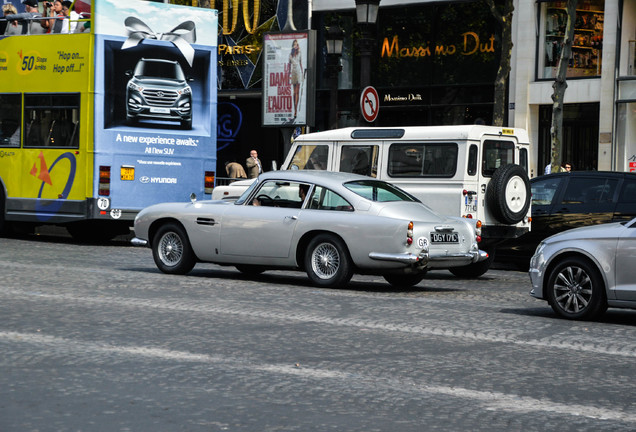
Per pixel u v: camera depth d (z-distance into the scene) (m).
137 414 9.33
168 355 12.26
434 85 46.31
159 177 30.34
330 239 19.88
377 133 24.66
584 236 16.42
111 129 29.44
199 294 18.31
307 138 25.69
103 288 18.80
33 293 17.73
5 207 30.77
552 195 25.33
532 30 44.31
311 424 9.10
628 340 14.41
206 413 9.42
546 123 44.78
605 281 16.12
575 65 43.75
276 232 20.34
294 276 22.59
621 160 42.66
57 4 31.39
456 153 23.53
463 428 9.09
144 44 29.98
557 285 16.66
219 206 21.22
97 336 13.50
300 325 14.89
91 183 29.20
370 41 30.80
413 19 46.78
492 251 24.08
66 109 29.59
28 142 30.31
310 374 11.35
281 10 50.06
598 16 43.09
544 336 14.54
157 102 30.23
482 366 12.08
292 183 20.62
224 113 53.09
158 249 21.97
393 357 12.52
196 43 30.92
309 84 43.31
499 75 35.25
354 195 19.95
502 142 24.52
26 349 12.44
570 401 10.30
